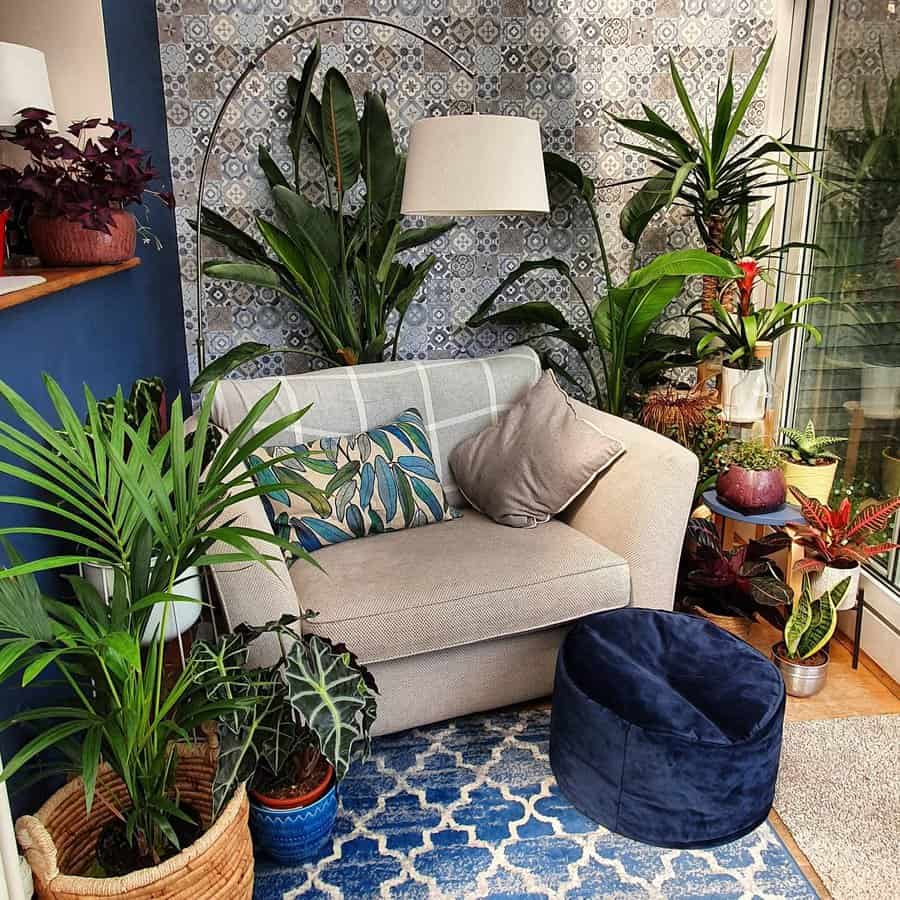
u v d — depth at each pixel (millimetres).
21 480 1529
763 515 2398
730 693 1791
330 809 1730
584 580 2107
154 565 1510
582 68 3006
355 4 2859
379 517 2303
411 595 1972
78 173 1889
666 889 1670
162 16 2793
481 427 2635
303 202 2701
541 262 2902
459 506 2598
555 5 2939
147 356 2521
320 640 1664
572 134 3062
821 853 1765
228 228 2863
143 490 1324
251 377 3158
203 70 2855
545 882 1691
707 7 2986
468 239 3113
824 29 2850
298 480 2225
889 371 2512
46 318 1688
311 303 3000
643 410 2846
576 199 3121
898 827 1837
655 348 2955
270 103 2910
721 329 2918
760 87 3088
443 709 2127
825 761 2039
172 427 1322
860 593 2367
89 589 1367
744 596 2479
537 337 3062
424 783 1976
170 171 2918
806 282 3053
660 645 1948
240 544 1251
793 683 2293
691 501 2199
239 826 1449
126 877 1289
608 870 1718
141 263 2477
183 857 1320
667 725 1705
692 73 3049
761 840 1796
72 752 1357
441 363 2650
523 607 2047
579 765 1844
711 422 2730
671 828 1749
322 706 1552
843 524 2320
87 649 1236
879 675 2414
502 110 3014
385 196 2836
